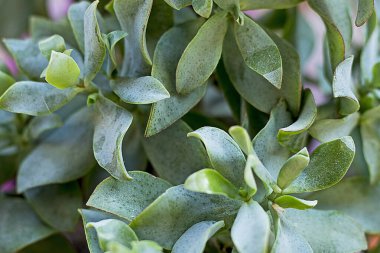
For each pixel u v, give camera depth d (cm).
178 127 57
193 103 56
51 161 61
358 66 65
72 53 58
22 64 61
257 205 52
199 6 54
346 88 55
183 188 53
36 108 56
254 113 59
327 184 54
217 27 56
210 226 52
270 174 55
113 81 57
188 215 53
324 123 57
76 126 62
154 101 53
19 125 64
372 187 61
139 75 57
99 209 56
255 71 57
